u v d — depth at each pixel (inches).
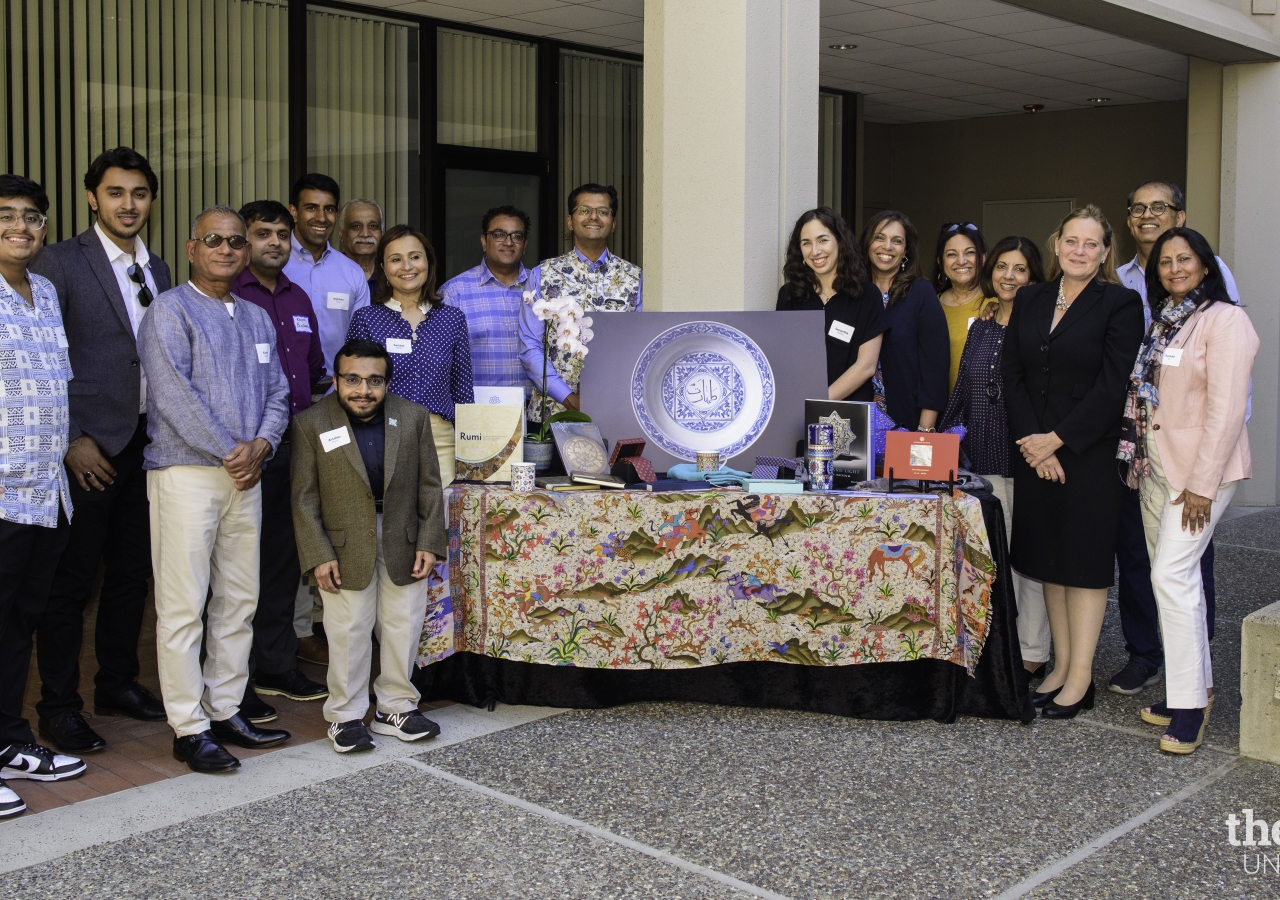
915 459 152.9
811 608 152.0
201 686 137.0
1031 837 119.0
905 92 419.8
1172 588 143.6
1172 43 307.0
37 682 170.1
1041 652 170.4
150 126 248.8
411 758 139.4
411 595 144.3
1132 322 150.3
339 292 187.8
